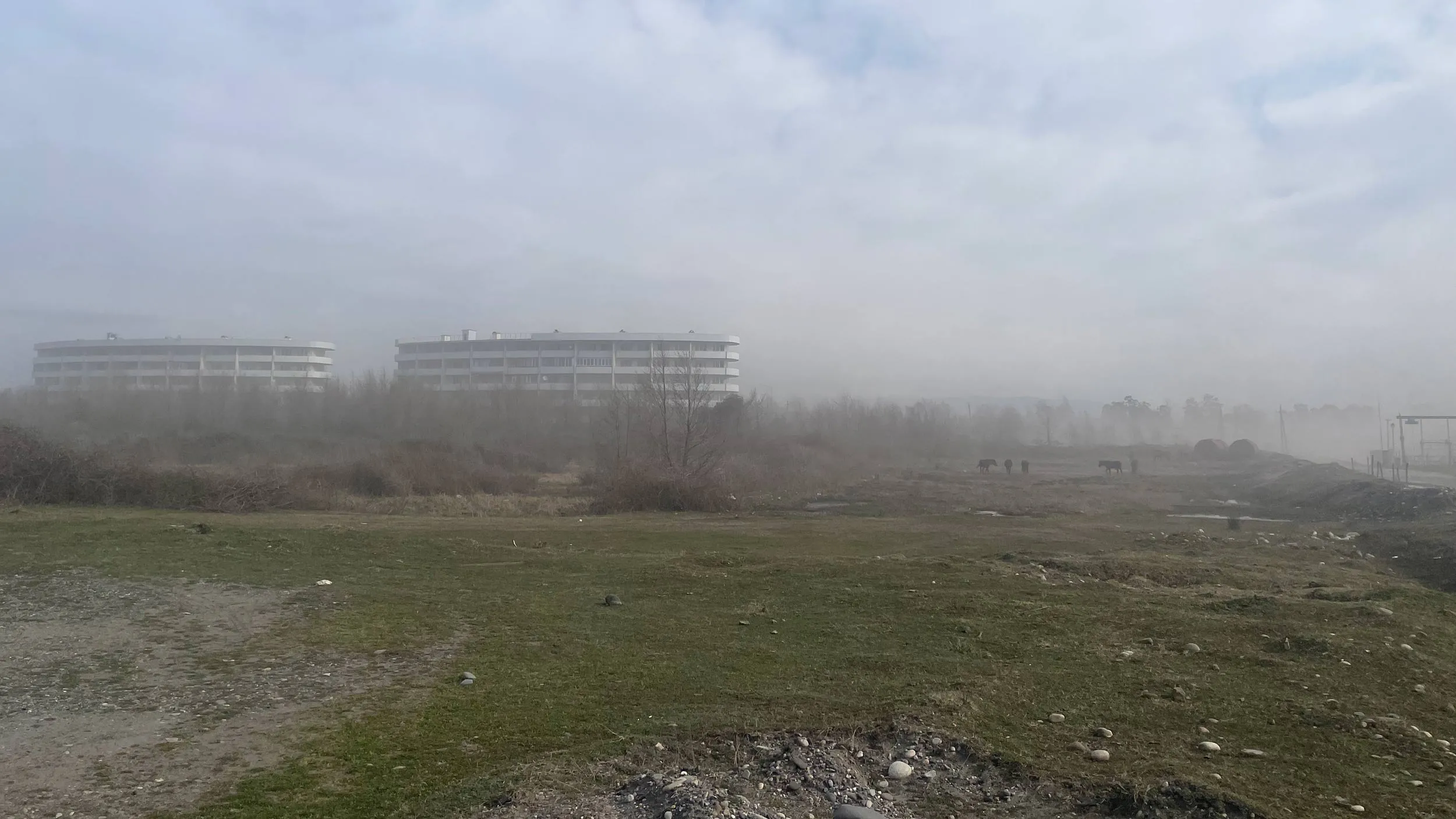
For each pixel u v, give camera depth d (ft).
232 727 23.16
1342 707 23.38
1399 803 17.11
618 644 32.50
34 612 36.94
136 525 62.03
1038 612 36.78
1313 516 88.99
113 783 19.35
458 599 41.37
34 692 26.27
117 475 83.61
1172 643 31.35
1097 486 131.03
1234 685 25.79
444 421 190.60
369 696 25.93
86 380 269.03
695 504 94.53
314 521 74.59
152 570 45.93
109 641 32.53
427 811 17.49
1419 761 19.57
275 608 38.32
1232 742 20.89
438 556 54.70
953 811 16.99
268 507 85.92
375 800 18.20
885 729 21.17
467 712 24.26
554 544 62.34
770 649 31.50
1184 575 46.47
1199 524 79.41
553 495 107.45
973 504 99.96
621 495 95.09
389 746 21.58
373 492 96.78
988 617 35.96
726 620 36.78
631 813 16.78
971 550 59.57
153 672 28.60
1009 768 18.70
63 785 19.22
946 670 27.73
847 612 37.93
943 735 20.66
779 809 16.89
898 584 44.21
